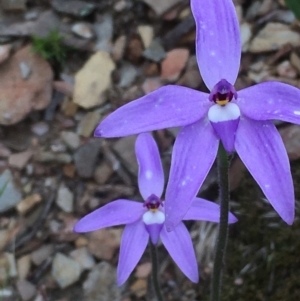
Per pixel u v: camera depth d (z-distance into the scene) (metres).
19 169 0.24
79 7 0.26
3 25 0.26
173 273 0.22
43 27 0.26
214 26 0.12
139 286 0.22
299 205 0.21
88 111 0.24
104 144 0.24
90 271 0.22
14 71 0.25
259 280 0.21
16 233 0.23
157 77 0.25
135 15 0.26
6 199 0.23
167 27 0.26
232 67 0.12
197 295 0.22
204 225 0.22
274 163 0.12
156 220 0.16
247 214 0.21
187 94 0.12
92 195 0.23
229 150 0.11
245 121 0.12
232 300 0.21
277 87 0.12
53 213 0.23
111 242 0.22
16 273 0.23
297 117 0.11
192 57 0.25
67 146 0.24
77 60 0.26
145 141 0.16
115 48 0.25
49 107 0.25
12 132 0.24
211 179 0.22
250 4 0.26
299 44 0.24
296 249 0.21
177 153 0.12
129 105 0.11
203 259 0.22
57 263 0.22
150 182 0.16
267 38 0.25
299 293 0.21
